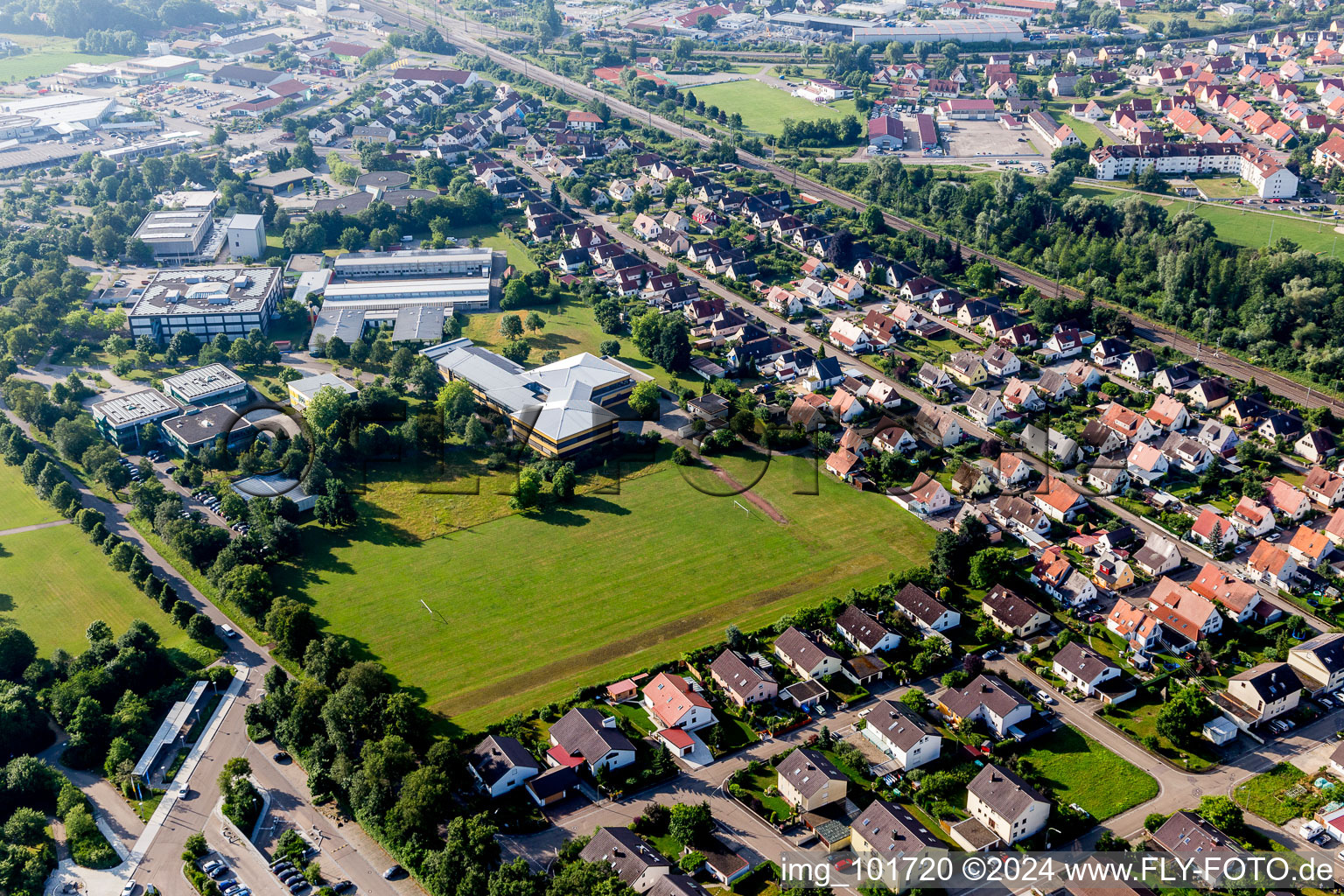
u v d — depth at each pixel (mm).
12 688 199500
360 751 187500
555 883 156625
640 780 182750
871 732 190875
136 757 190875
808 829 174250
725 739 192750
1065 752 188000
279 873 168250
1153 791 179375
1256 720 191875
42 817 177125
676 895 154625
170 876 169375
